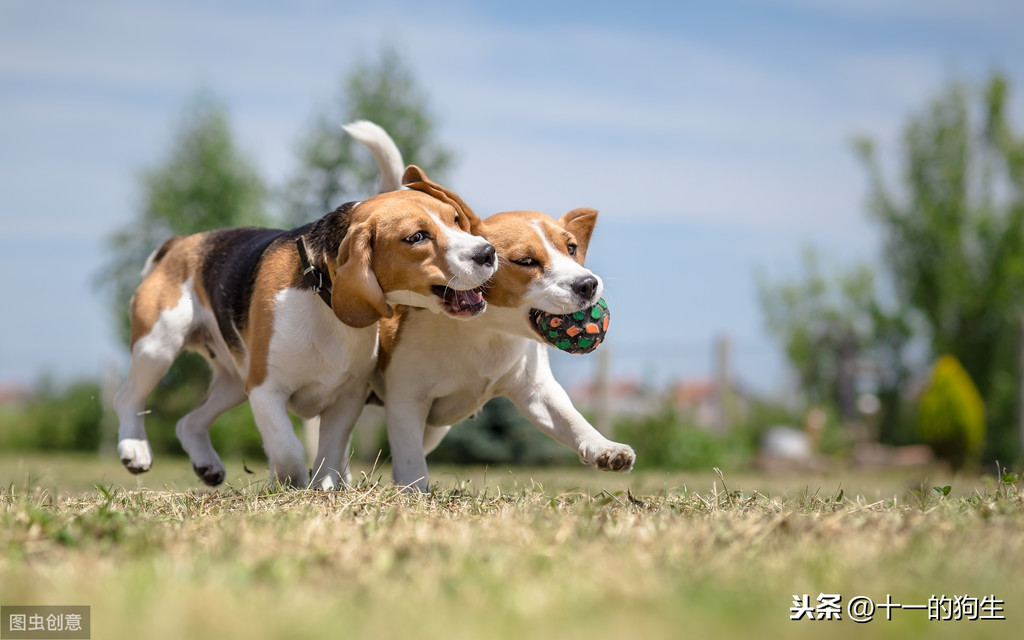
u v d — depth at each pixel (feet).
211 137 69.21
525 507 14.26
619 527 12.30
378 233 16.01
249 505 14.82
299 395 17.97
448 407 18.67
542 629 7.73
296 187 56.44
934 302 82.53
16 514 13.43
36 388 74.43
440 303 16.06
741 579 9.40
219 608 8.20
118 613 8.27
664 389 56.65
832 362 73.77
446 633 7.59
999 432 73.87
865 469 50.80
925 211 83.87
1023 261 80.18
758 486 30.40
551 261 16.62
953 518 13.09
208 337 20.48
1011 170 84.43
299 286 17.25
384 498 15.39
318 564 10.24
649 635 7.53
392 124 57.21
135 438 20.47
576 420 17.87
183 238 21.53
